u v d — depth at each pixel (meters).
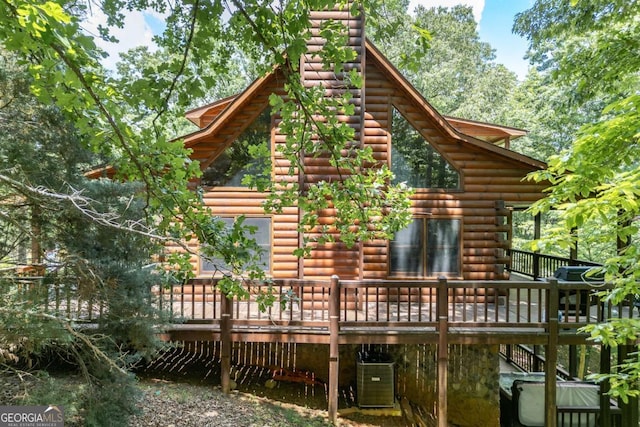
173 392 5.99
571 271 6.80
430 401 6.86
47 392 3.85
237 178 8.20
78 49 1.83
